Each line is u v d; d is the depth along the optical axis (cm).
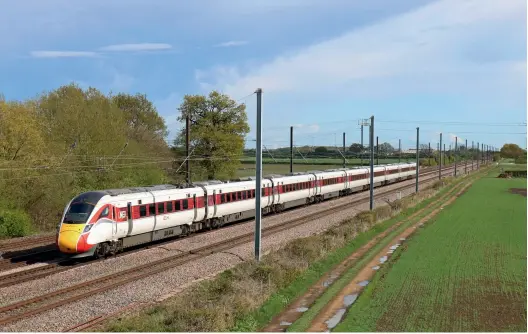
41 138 3706
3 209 3303
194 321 1454
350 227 3247
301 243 2581
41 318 1538
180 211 3044
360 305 1822
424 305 1819
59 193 3747
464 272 2344
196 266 2281
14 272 2153
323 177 5362
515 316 1684
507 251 2866
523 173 11619
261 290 1848
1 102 3550
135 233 2673
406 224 3988
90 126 4250
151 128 7700
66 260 2441
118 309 1650
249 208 3872
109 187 4194
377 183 7438
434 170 12688
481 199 6084
